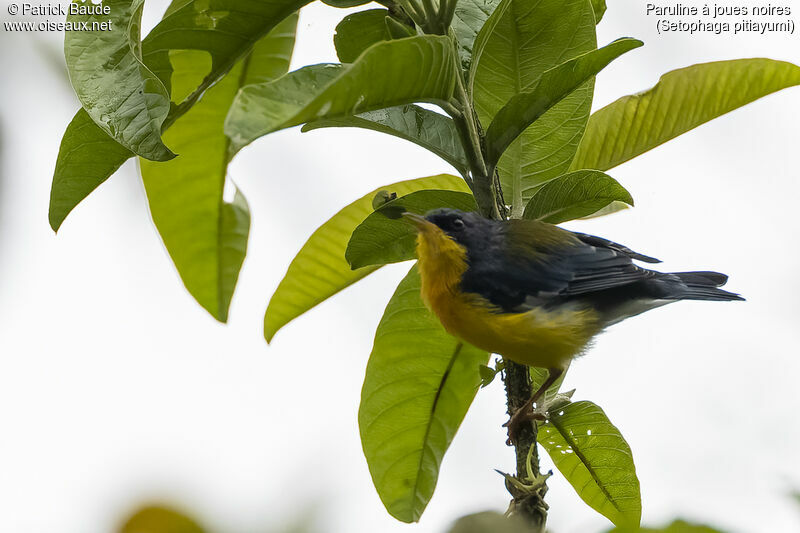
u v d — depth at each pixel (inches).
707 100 324.5
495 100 315.6
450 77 254.1
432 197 286.5
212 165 327.6
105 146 284.7
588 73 259.0
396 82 237.3
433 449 328.5
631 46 251.9
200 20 276.8
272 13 279.4
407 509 326.6
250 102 203.5
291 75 218.1
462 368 332.5
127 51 250.7
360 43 320.2
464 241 337.7
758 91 321.7
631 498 315.0
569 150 318.3
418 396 331.0
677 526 168.7
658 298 370.9
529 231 356.8
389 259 323.3
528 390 315.3
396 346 333.7
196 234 339.3
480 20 315.6
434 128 286.2
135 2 253.4
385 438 329.1
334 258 348.8
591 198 276.8
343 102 226.8
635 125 329.7
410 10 268.7
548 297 342.3
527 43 307.6
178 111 287.3
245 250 342.6
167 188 329.7
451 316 326.6
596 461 311.4
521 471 283.6
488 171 276.2
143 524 164.2
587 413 304.0
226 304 348.5
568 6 300.2
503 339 322.3
